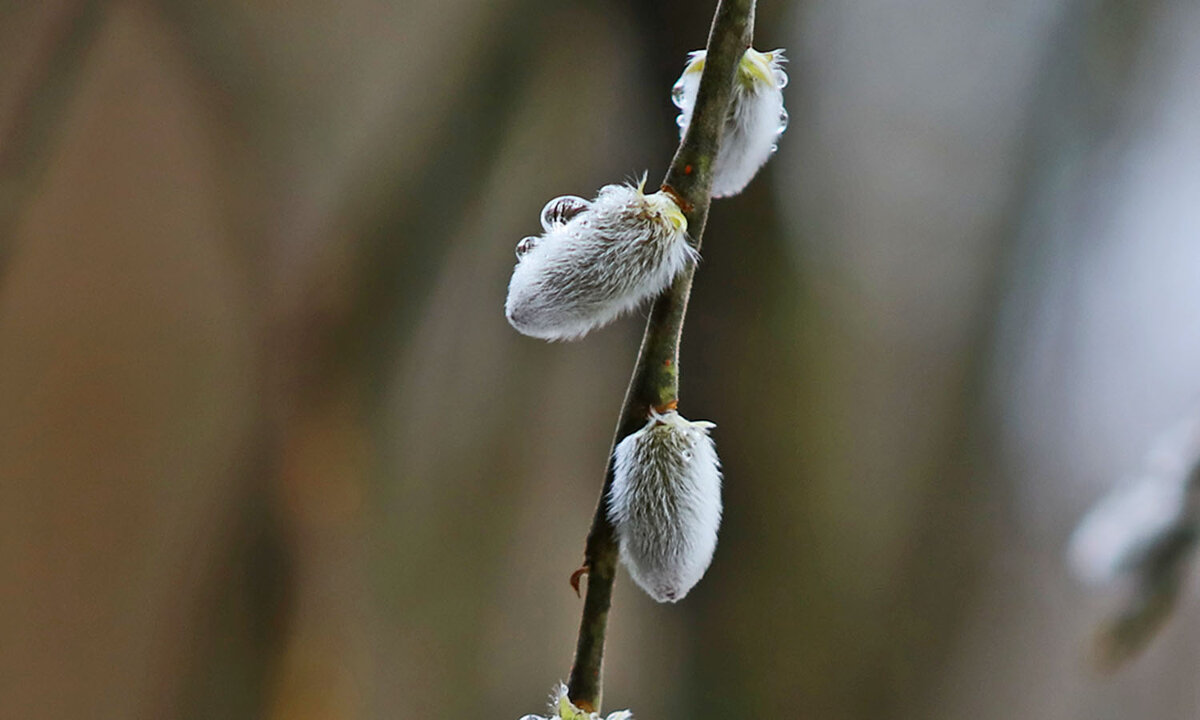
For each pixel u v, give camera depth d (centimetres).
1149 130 132
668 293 50
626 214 50
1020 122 132
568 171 107
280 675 96
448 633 122
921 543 126
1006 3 138
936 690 121
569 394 127
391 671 114
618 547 50
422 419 117
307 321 97
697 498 50
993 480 133
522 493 127
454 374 121
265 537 98
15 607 140
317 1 113
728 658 103
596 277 50
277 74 114
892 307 136
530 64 98
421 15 113
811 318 103
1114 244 137
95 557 142
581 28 98
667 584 50
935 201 140
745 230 101
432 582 120
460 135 98
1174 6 127
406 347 100
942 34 140
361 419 98
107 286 140
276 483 98
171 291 141
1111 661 62
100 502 142
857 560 106
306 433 97
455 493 122
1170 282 139
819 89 124
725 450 102
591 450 128
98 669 141
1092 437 143
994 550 134
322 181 117
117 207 138
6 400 138
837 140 131
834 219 129
